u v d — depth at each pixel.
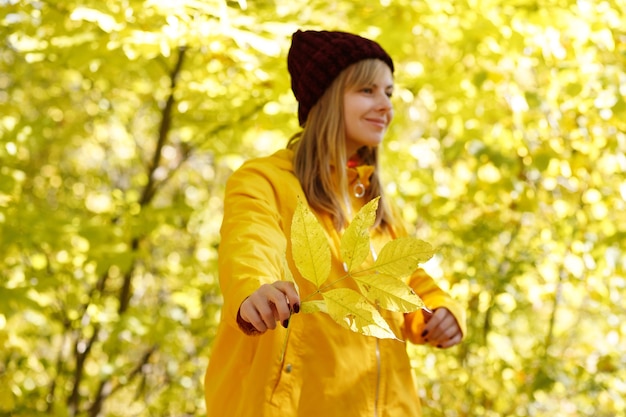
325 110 1.93
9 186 3.36
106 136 5.55
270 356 1.64
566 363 3.62
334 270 1.75
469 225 3.72
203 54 3.60
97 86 4.44
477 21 3.37
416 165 3.96
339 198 1.89
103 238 3.48
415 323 1.99
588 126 3.59
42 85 5.13
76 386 4.19
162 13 2.89
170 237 5.07
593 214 3.63
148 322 3.74
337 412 1.64
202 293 4.25
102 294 4.40
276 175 1.81
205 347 4.17
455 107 3.69
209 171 5.46
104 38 3.03
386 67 1.99
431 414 3.46
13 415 3.47
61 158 5.57
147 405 4.33
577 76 3.50
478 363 3.65
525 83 3.92
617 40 3.71
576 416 3.68
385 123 1.98
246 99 3.64
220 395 1.71
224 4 2.77
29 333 4.10
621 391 3.52
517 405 3.53
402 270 1.11
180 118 4.04
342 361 1.67
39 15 3.32
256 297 1.27
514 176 3.53
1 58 4.77
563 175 3.57
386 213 2.03
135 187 5.26
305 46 2.00
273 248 1.53
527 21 3.41
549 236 3.77
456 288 3.65
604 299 3.60
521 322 4.21
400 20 3.38
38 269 3.88
